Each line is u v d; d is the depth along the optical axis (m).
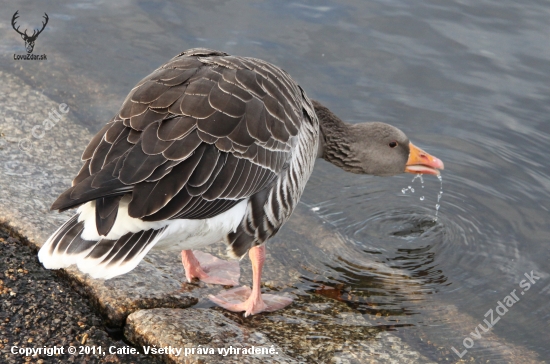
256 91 6.18
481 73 10.98
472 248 8.04
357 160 8.26
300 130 6.67
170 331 5.91
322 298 6.96
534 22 12.05
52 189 7.69
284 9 12.21
